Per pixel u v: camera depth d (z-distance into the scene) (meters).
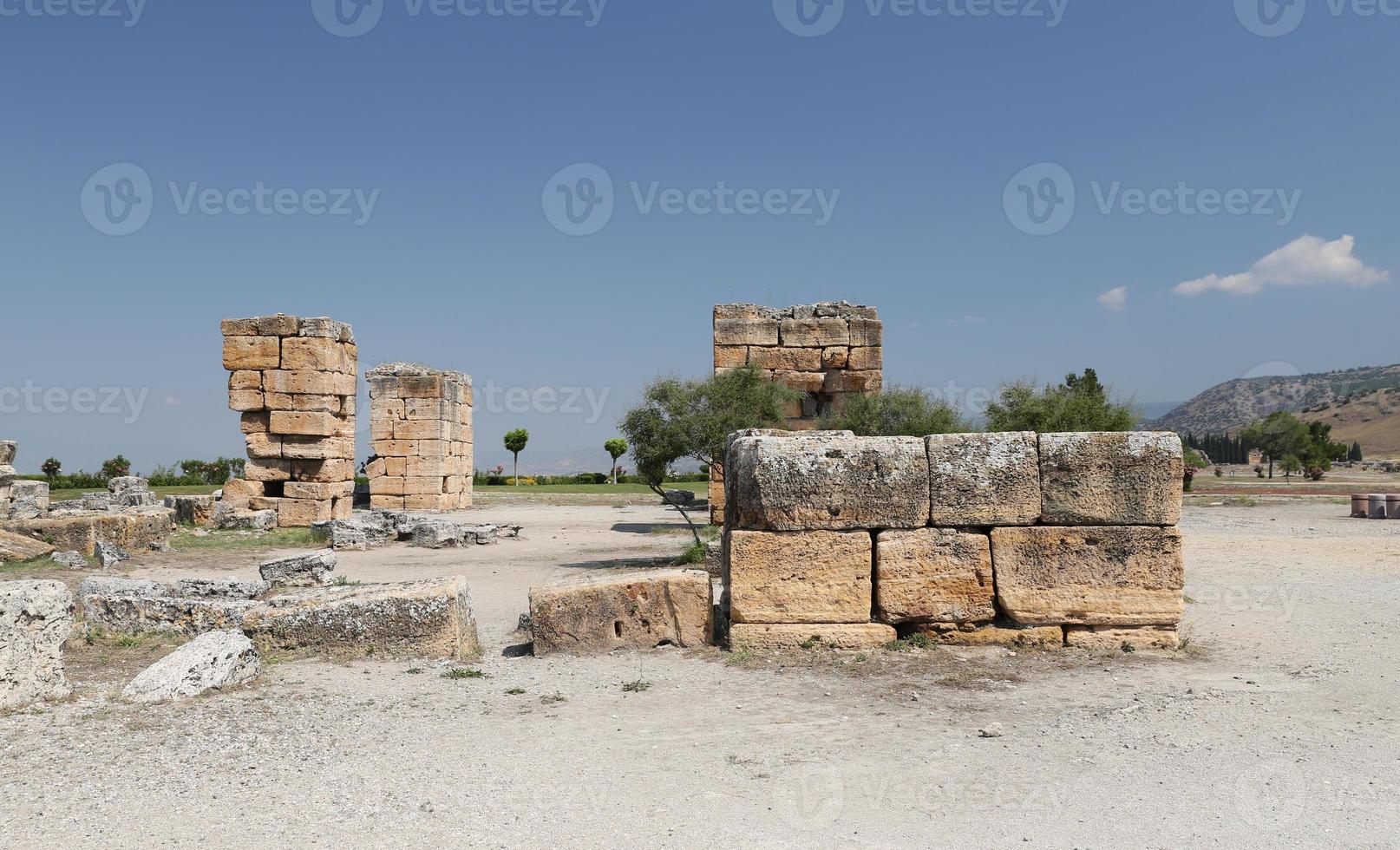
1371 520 27.48
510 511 33.75
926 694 8.55
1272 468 70.94
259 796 6.02
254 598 12.88
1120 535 10.25
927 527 10.39
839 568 10.30
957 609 10.28
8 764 6.62
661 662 9.92
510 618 13.05
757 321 27.84
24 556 18.61
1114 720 7.66
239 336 26.86
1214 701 8.18
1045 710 8.00
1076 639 10.19
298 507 26.98
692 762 6.71
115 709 8.07
